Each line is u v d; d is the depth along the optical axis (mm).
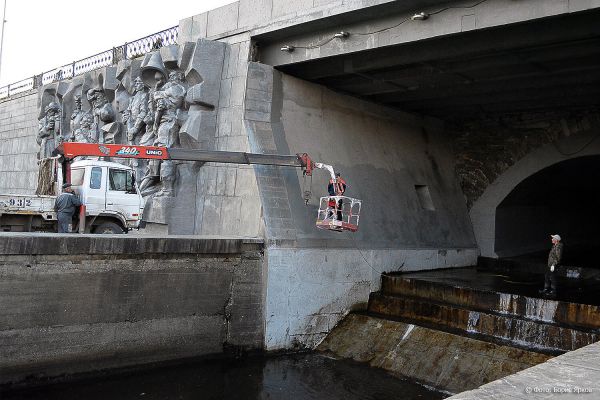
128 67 20188
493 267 19078
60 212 13531
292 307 13727
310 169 14141
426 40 12719
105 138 21328
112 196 15258
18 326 10258
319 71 15305
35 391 10344
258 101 14945
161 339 12000
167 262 12078
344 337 14031
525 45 12062
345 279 14805
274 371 12320
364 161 16859
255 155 13625
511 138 19266
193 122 15711
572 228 25953
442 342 12328
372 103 17953
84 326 11008
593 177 21344
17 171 29641
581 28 11156
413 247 16906
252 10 15383
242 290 13203
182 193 16250
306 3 13930
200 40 15617
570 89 15664
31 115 28828
